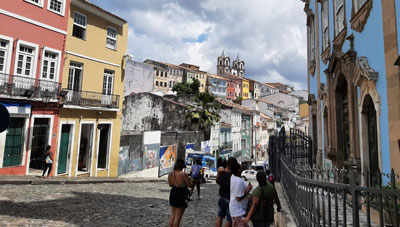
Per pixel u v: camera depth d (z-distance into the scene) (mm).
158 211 8234
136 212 7918
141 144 22531
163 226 6594
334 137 11336
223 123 41844
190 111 32688
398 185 4879
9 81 13219
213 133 37500
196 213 8594
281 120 69875
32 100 13953
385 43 6855
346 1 9805
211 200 11477
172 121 32156
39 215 6730
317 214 3943
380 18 7145
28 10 14141
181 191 5672
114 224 6445
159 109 31375
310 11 16062
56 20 15523
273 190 4715
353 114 8883
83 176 17141
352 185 2900
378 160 7258
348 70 9195
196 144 32094
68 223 6227
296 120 73938
